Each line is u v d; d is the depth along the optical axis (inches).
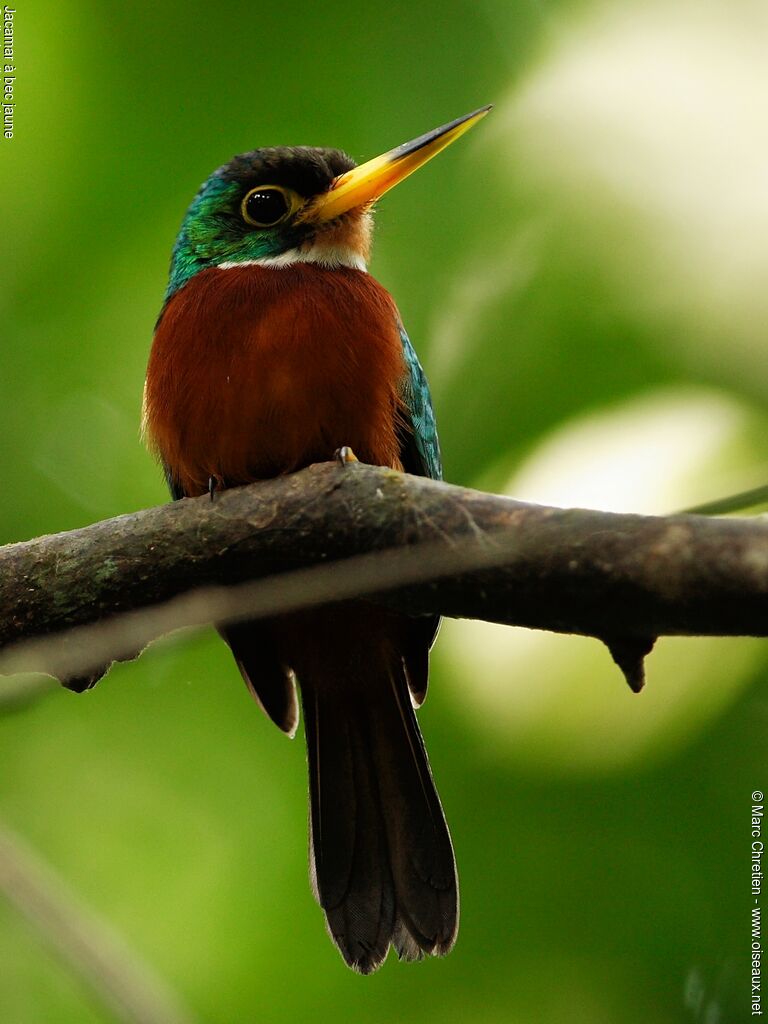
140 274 346.3
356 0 341.7
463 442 332.2
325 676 293.9
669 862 321.1
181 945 339.3
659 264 337.7
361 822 299.9
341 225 313.0
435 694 329.7
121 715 361.4
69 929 226.2
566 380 332.8
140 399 358.6
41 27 337.1
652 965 319.3
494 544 207.8
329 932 296.5
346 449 240.2
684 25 352.8
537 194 345.4
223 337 285.1
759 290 333.1
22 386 355.9
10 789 355.3
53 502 358.3
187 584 246.1
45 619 254.1
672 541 193.5
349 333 284.0
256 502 237.3
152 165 339.3
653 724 318.3
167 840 352.5
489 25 349.7
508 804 327.3
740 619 192.2
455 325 341.7
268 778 357.7
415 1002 327.9
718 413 319.3
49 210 339.9
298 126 342.0
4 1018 336.2
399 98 343.9
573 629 209.6
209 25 337.7
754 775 315.0
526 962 324.5
